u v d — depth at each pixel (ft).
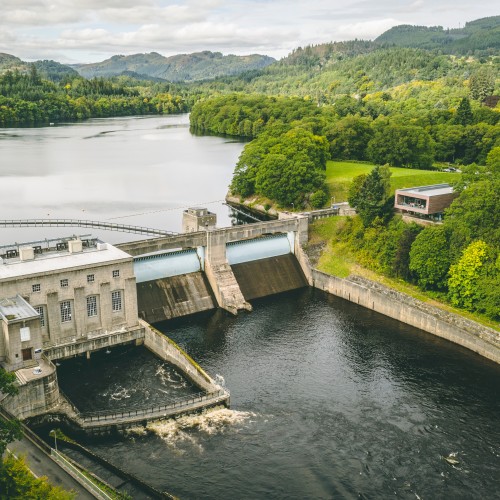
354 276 443.73
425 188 490.49
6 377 228.84
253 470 241.14
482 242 377.50
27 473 183.83
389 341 364.79
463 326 365.40
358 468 243.81
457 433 268.62
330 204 616.39
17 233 565.12
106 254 343.26
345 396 298.15
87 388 300.40
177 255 416.26
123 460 245.65
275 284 452.76
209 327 381.40
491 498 227.61
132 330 343.05
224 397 285.23
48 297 311.88
